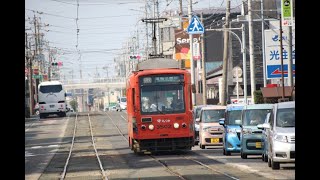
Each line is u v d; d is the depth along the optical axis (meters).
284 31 85.00
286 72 85.44
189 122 64.19
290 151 45.19
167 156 64.12
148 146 63.91
